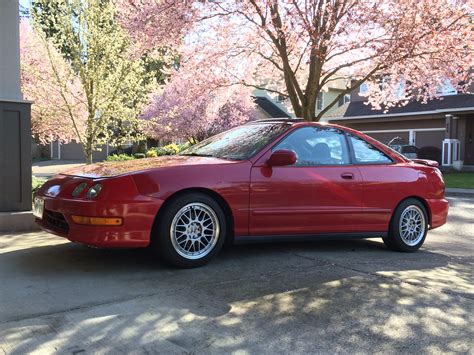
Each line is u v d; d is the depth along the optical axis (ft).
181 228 15.96
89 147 45.39
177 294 13.70
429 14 35.47
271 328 11.64
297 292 14.21
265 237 17.28
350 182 18.69
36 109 47.06
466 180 66.13
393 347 10.85
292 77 41.29
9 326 11.27
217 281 14.98
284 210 17.34
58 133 52.85
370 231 19.36
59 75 44.83
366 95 53.47
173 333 11.17
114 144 50.44
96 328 11.28
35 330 11.09
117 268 16.08
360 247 20.92
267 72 52.06
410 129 90.02
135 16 37.63
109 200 14.74
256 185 16.88
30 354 9.97
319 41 34.86
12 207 22.36
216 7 38.75
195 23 39.17
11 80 22.13
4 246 18.93
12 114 22.04
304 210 17.69
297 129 18.39
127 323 11.60
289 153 16.96
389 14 35.35
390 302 13.62
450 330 11.85
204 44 45.16
